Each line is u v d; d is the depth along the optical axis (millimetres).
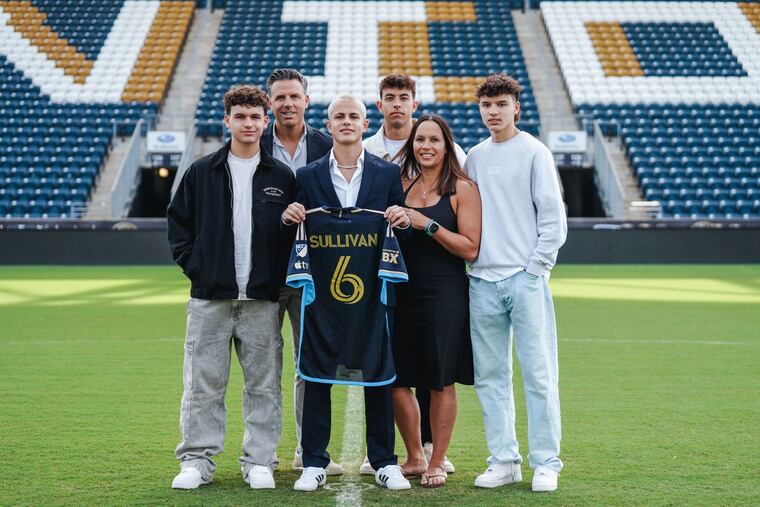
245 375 4078
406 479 3945
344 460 4477
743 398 5762
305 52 24906
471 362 4148
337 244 3965
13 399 5723
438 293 4016
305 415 3984
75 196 18703
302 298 3988
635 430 4895
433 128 4074
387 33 26000
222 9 27797
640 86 23047
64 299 11945
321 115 22094
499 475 3922
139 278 14719
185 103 22719
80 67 23516
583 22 26078
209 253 3982
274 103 4480
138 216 19688
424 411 4543
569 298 12117
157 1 26734
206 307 4016
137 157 19453
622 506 3570
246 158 4055
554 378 3996
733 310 10797
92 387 6133
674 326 9398
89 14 25875
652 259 17359
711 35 25453
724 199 19062
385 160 4223
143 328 9227
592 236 17344
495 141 4098
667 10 26609
